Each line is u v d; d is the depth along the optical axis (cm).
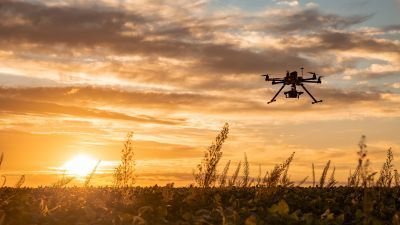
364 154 834
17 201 1116
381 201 1116
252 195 1395
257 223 877
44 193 1435
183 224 902
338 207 1177
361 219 985
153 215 991
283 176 1336
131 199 1220
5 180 1163
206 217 948
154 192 1374
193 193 1250
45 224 900
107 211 1048
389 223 935
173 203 1185
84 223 902
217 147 1246
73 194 1412
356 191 1317
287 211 973
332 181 1355
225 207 1130
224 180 1352
